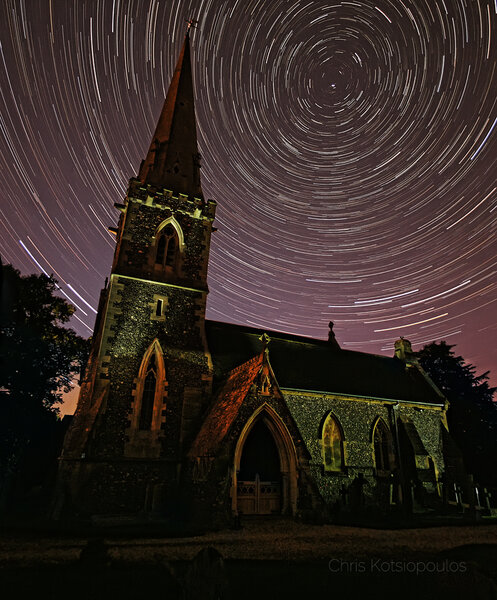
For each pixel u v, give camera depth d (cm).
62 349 2588
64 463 1561
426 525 1583
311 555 1008
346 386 2248
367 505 1952
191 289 2045
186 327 1972
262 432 1831
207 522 1318
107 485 1523
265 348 1695
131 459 1603
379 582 813
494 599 788
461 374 3556
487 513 2044
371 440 2148
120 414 1667
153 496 1577
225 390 1817
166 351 1864
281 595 727
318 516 1452
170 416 1750
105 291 2198
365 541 1205
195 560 601
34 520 1435
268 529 1316
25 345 2164
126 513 1500
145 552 992
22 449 2161
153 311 1922
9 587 747
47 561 912
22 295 2319
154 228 2077
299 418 2016
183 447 1698
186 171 2367
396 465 2136
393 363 2888
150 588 741
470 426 3212
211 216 2239
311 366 2347
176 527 1324
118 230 2233
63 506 1412
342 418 2127
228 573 838
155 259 2031
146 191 2098
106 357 1741
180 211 2164
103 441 1591
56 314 2645
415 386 2619
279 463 1609
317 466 1939
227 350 2225
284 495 1537
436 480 2133
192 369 1886
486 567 939
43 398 2352
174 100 2594
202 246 2175
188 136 2502
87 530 1245
